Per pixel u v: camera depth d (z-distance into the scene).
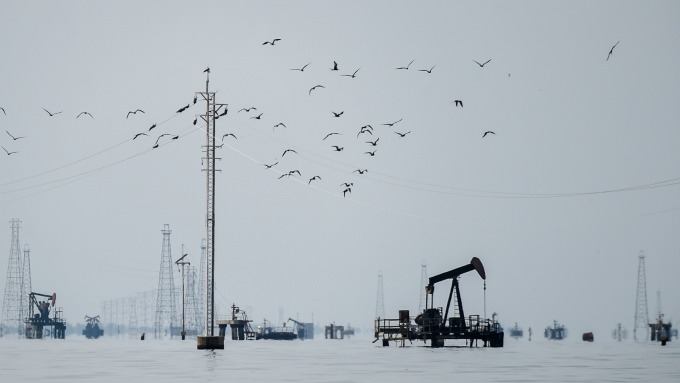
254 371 65.81
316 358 92.00
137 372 64.50
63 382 54.31
